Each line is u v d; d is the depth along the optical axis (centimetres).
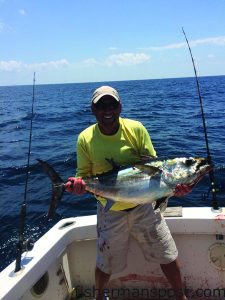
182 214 318
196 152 1102
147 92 5806
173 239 318
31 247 291
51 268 302
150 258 296
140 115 2358
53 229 321
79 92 8162
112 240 288
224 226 306
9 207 730
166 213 321
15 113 3156
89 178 275
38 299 284
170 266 294
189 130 1586
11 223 653
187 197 686
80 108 3419
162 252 291
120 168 272
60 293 312
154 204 289
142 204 286
